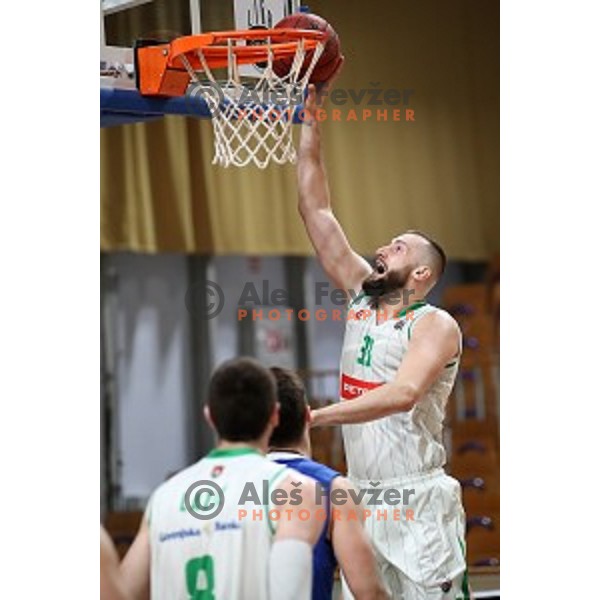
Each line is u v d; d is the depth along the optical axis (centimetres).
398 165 1541
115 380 1487
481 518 1487
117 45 1091
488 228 1647
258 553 884
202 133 1496
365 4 1432
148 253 1523
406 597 1050
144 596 909
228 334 1516
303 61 1092
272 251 1520
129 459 1482
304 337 1598
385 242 1532
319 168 1119
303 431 928
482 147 1612
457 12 1553
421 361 1033
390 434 1054
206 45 1035
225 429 900
